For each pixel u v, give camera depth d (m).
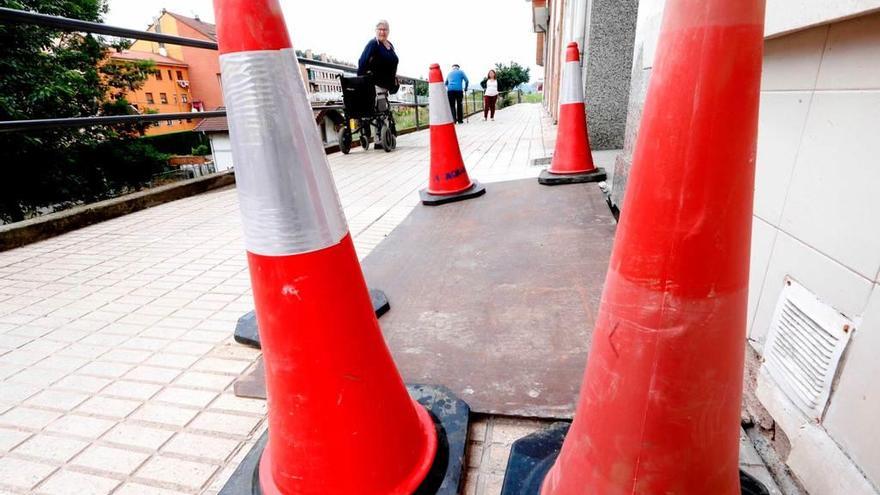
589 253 2.19
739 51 0.59
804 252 1.02
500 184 3.72
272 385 0.92
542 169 4.25
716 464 0.75
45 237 3.23
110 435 1.32
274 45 0.77
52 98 16.23
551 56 14.24
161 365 1.65
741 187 0.63
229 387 1.50
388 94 7.47
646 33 2.21
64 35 17.59
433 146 3.45
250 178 0.80
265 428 1.31
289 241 0.82
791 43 1.06
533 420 1.22
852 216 0.87
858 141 0.85
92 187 19.16
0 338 1.88
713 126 0.61
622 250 0.72
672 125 0.63
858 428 0.85
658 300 0.68
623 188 2.54
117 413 1.41
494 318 1.70
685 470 0.74
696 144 0.62
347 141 7.14
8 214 16.50
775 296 1.13
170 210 4.02
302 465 0.93
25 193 16.67
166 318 2.01
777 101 1.13
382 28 6.88
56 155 16.97
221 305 2.11
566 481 0.85
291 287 0.84
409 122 11.27
